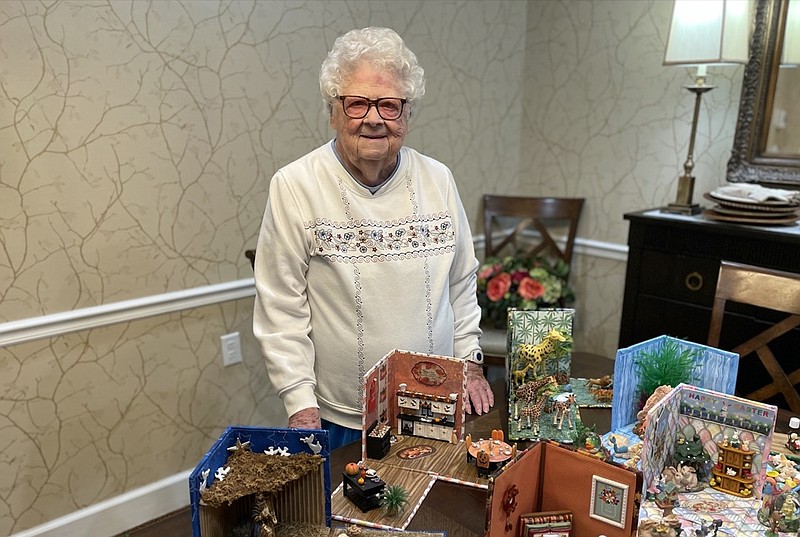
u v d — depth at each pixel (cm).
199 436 227
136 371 205
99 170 185
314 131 234
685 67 249
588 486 92
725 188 221
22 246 175
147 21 185
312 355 132
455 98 279
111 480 207
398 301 133
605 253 288
